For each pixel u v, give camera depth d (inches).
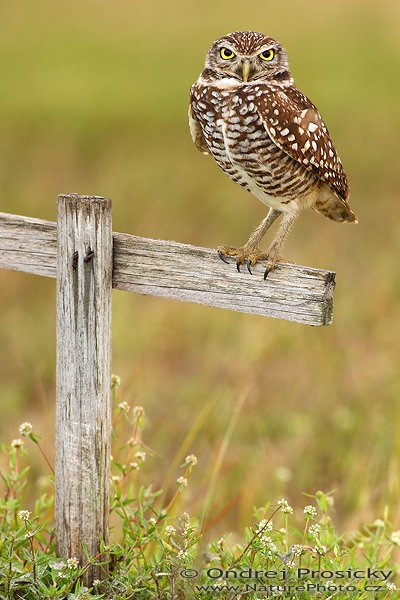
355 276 685.9
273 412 494.9
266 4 1739.7
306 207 348.2
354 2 1739.7
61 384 279.6
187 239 754.8
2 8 1612.9
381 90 1263.5
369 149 1039.0
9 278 703.7
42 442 457.7
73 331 276.5
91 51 1438.2
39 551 292.4
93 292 274.4
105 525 284.0
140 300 647.1
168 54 1454.2
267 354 561.6
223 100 332.8
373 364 543.5
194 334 605.9
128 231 759.1
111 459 303.1
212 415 471.8
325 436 471.5
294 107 329.7
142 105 1179.3
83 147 1008.9
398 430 410.3
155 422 481.7
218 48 340.2
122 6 1692.9
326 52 1454.2
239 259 271.0
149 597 271.3
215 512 387.2
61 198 273.1
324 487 430.6
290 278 265.9
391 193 924.6
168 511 316.2
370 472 421.4
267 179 335.6
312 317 265.0
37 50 1430.9
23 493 356.2
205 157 982.4
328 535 297.0
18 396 524.7
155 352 579.8
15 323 629.6
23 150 981.8
